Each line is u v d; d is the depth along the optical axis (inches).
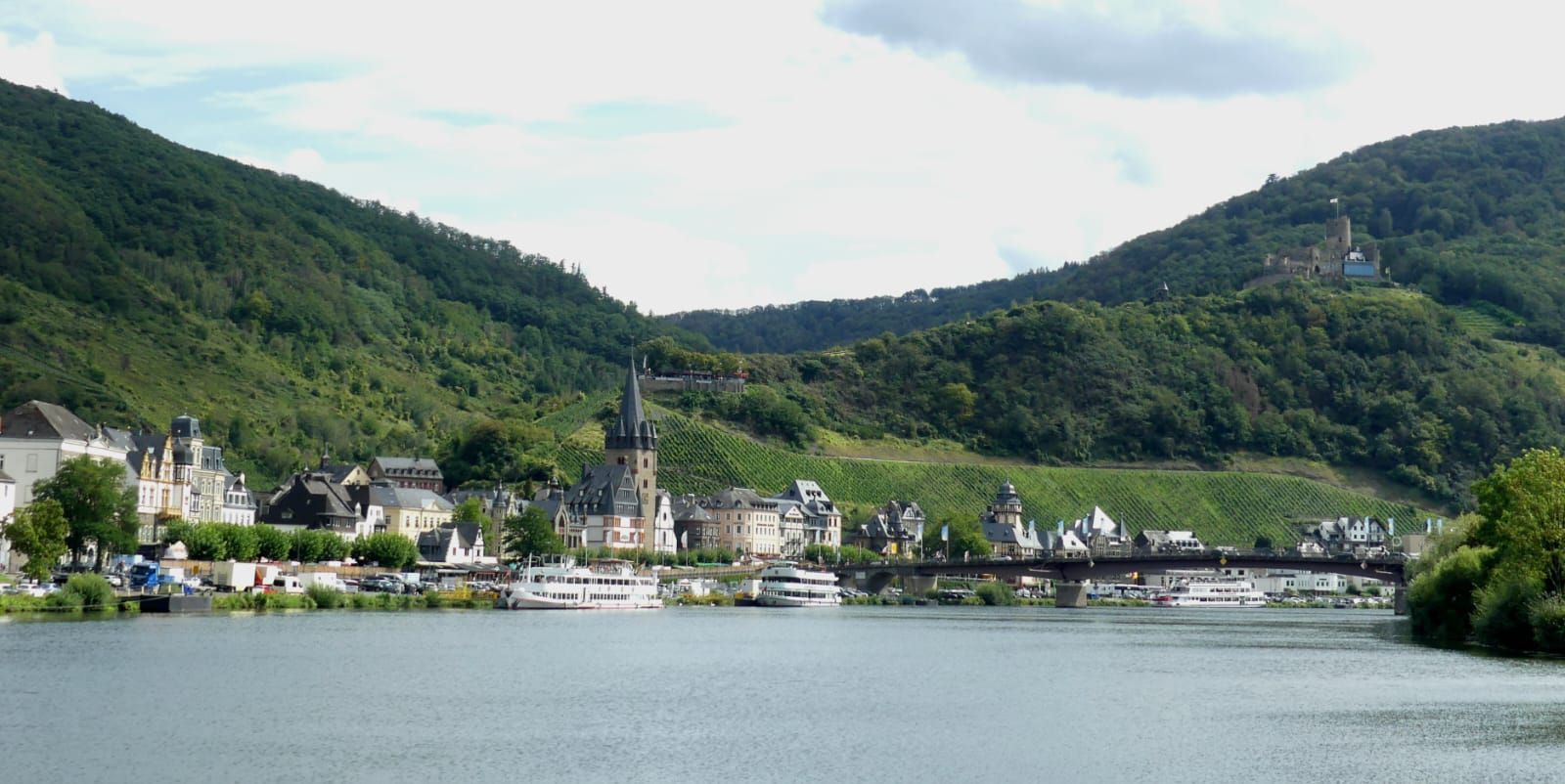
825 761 4852.4
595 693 6333.7
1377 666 7642.7
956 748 5093.5
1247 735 5349.4
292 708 5693.9
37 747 4808.1
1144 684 6889.8
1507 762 4835.1
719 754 4948.3
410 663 7258.9
